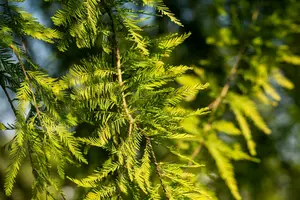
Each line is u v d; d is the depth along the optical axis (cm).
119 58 109
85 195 105
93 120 111
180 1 188
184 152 138
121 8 110
